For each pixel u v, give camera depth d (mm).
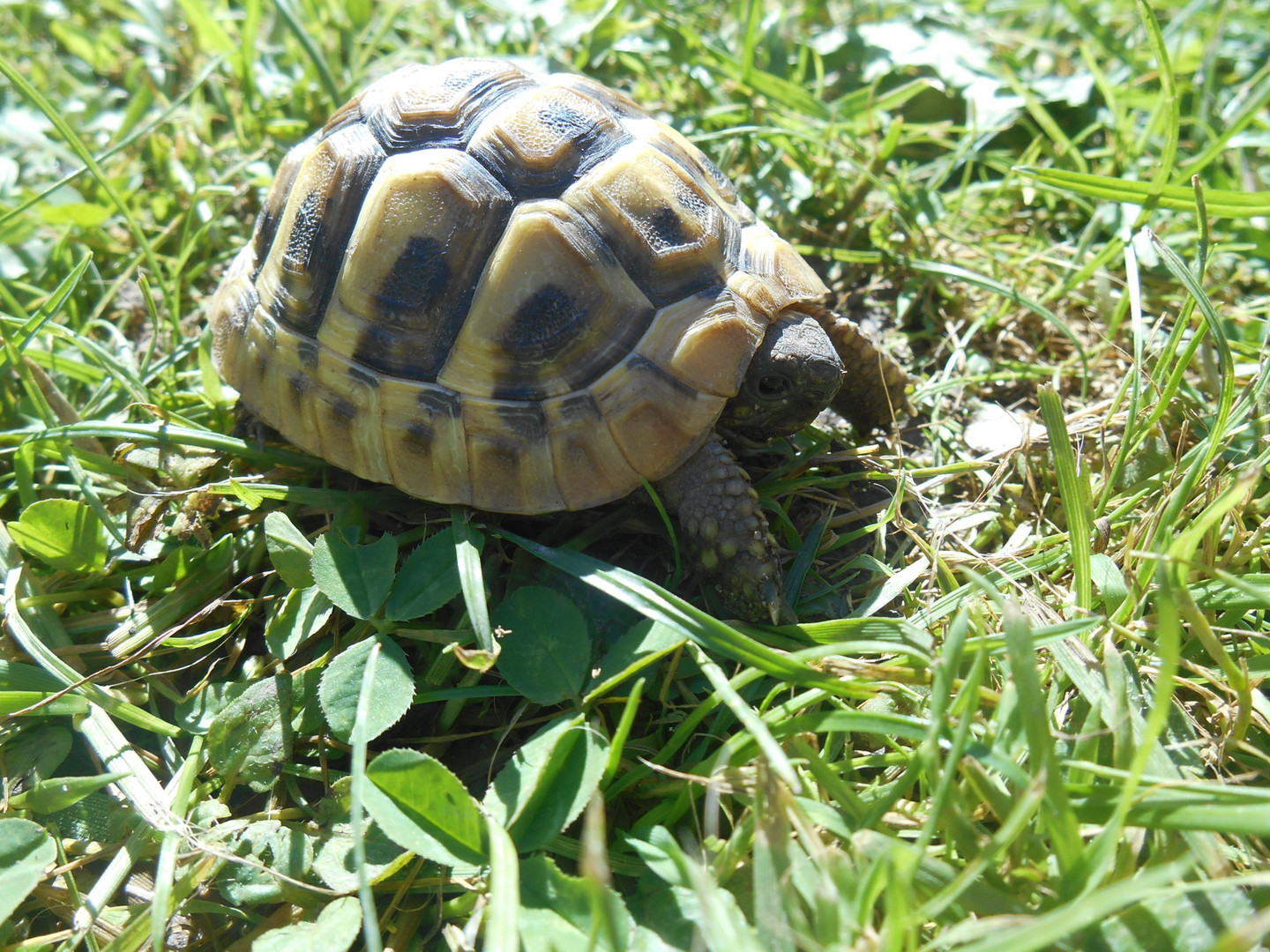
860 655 168
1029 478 196
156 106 288
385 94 184
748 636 168
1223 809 132
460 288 171
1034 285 244
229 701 168
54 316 227
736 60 286
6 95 282
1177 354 216
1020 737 146
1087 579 168
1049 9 315
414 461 174
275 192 193
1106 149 269
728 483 171
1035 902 139
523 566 180
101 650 179
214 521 194
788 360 171
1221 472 189
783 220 252
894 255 246
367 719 154
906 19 311
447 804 144
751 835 143
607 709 166
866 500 200
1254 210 204
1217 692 164
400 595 170
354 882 147
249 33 272
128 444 198
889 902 124
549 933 135
